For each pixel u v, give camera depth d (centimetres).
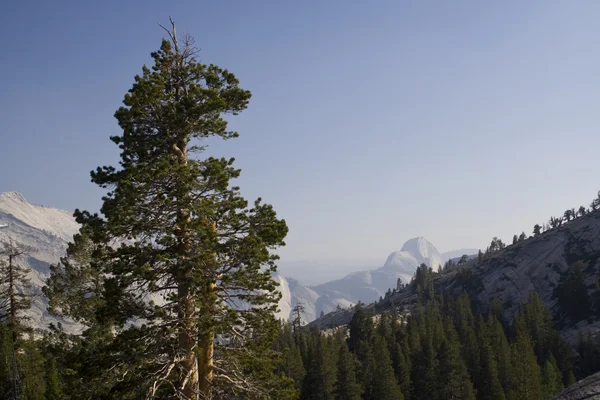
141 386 1638
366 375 8250
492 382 8175
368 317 12550
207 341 1786
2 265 3322
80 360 1670
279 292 1848
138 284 1681
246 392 1838
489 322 14050
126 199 1595
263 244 1789
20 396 3938
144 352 1650
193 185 1714
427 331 10725
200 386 1759
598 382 1398
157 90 1720
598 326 15238
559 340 11981
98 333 2366
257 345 1873
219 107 1814
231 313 1702
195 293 1659
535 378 7862
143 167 1670
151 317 1673
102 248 1756
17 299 3378
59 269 2720
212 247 1731
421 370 8319
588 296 17788
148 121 1809
